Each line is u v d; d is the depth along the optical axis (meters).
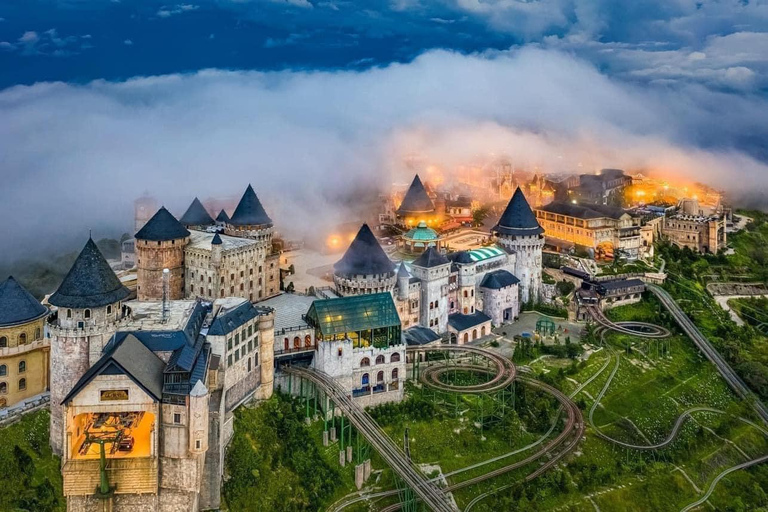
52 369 119.75
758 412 184.00
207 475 117.94
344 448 136.25
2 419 120.19
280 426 136.50
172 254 176.38
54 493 112.19
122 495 111.56
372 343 153.62
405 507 124.88
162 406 110.38
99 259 122.81
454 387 150.38
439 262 183.50
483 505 132.25
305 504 123.44
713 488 154.88
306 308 173.25
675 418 173.88
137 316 130.12
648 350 199.12
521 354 182.50
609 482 146.75
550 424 155.75
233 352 131.00
